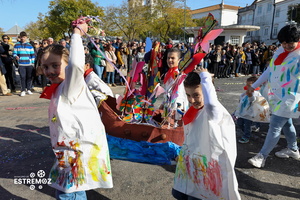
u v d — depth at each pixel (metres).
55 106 1.69
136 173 2.83
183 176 1.89
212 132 1.68
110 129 3.03
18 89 8.53
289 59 2.69
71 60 1.54
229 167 1.68
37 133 4.13
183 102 3.10
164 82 3.28
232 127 1.72
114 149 2.99
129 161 3.10
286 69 2.70
